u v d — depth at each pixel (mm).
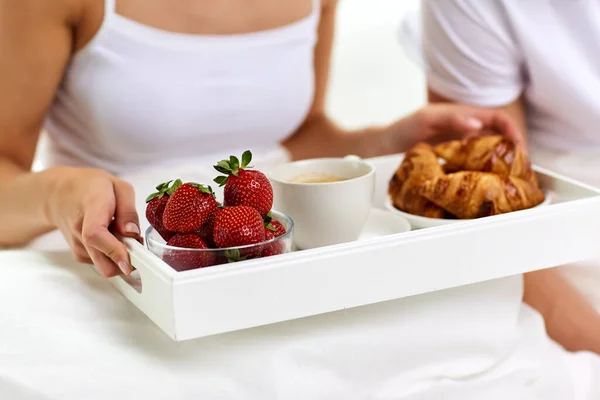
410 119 1642
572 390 1223
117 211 1197
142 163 1672
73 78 1581
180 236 1126
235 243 1109
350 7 4113
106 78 1575
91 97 1585
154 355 1121
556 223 1211
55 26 1506
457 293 1210
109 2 1537
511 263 1202
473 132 1559
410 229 1273
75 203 1218
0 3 1471
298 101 1720
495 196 1264
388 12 4105
